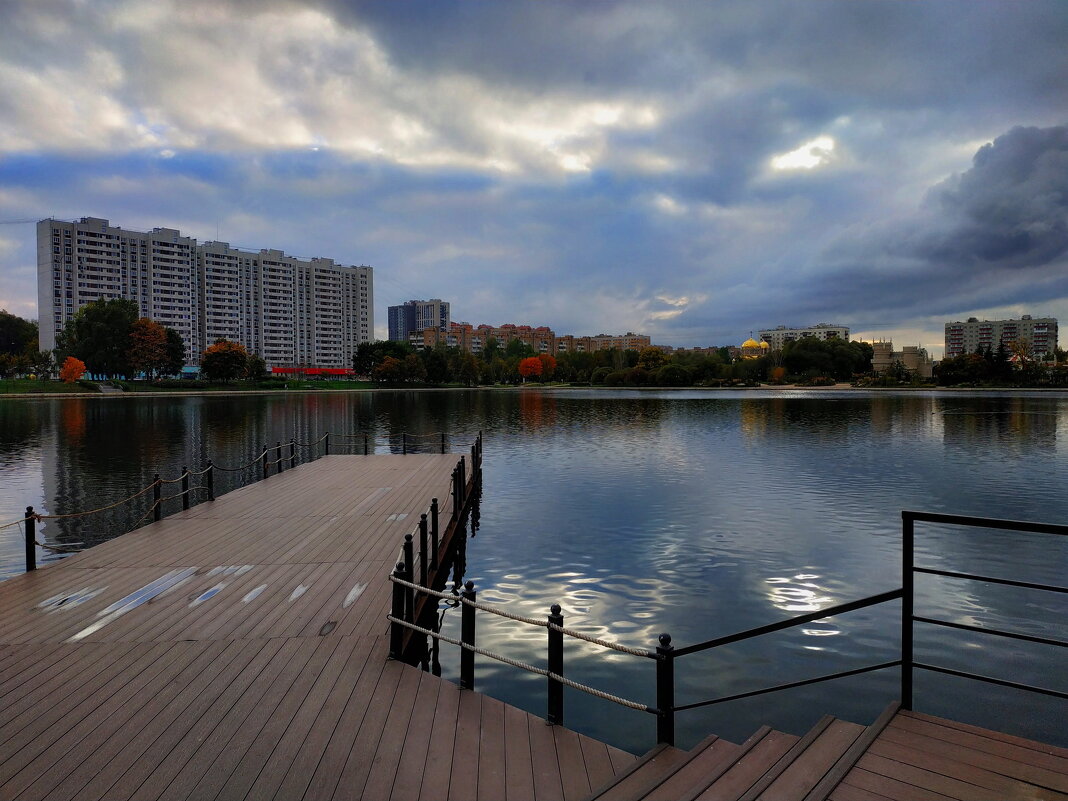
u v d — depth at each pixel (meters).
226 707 6.01
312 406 73.00
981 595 11.73
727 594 12.05
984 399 81.31
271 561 11.17
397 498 17.19
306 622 8.28
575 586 12.58
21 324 158.00
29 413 59.34
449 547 13.07
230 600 9.12
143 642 7.61
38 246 148.88
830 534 16.05
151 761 5.11
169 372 120.81
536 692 8.56
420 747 5.34
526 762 5.12
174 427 45.84
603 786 4.52
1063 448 31.98
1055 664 9.14
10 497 21.30
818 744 4.38
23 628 8.06
